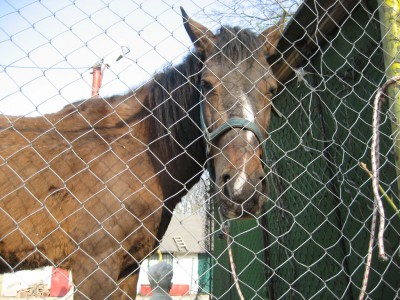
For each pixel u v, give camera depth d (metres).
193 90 2.45
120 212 2.20
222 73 2.08
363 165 1.76
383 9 1.90
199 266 4.68
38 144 2.30
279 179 3.93
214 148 2.03
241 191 1.73
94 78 2.60
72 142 2.11
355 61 2.69
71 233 2.19
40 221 2.19
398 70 1.79
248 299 4.61
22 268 2.27
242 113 1.95
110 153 2.33
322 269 3.06
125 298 2.32
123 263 2.27
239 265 5.05
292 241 3.61
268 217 4.17
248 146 1.87
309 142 3.29
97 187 2.23
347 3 2.67
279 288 3.86
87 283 2.09
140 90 2.67
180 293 11.11
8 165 2.05
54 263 2.23
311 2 2.74
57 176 2.17
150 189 2.31
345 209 2.74
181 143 2.44
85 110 2.51
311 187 3.24
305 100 3.40
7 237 2.14
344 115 2.79
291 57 3.45
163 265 2.79
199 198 2.74
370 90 2.49
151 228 2.30
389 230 2.27
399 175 1.73
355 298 2.60
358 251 2.57
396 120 1.75
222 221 1.88
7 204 2.15
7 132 2.31
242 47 2.15
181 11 2.41
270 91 2.20
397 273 2.17
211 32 2.43
